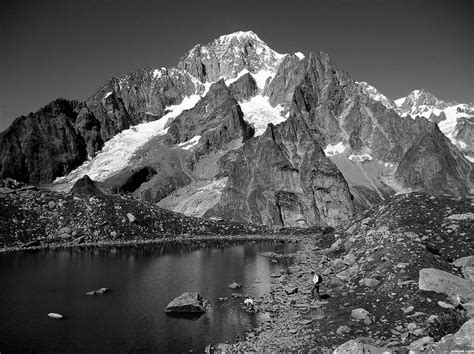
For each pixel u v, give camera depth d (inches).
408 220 2112.5
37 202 3715.6
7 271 2404.0
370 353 1160.8
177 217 4426.7
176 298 1765.5
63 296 1937.7
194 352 1353.3
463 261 1638.8
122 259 2878.9
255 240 4192.9
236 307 1788.9
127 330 1534.2
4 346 1391.5
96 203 3900.1
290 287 2007.9
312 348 1286.9
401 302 1417.3
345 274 1894.7
